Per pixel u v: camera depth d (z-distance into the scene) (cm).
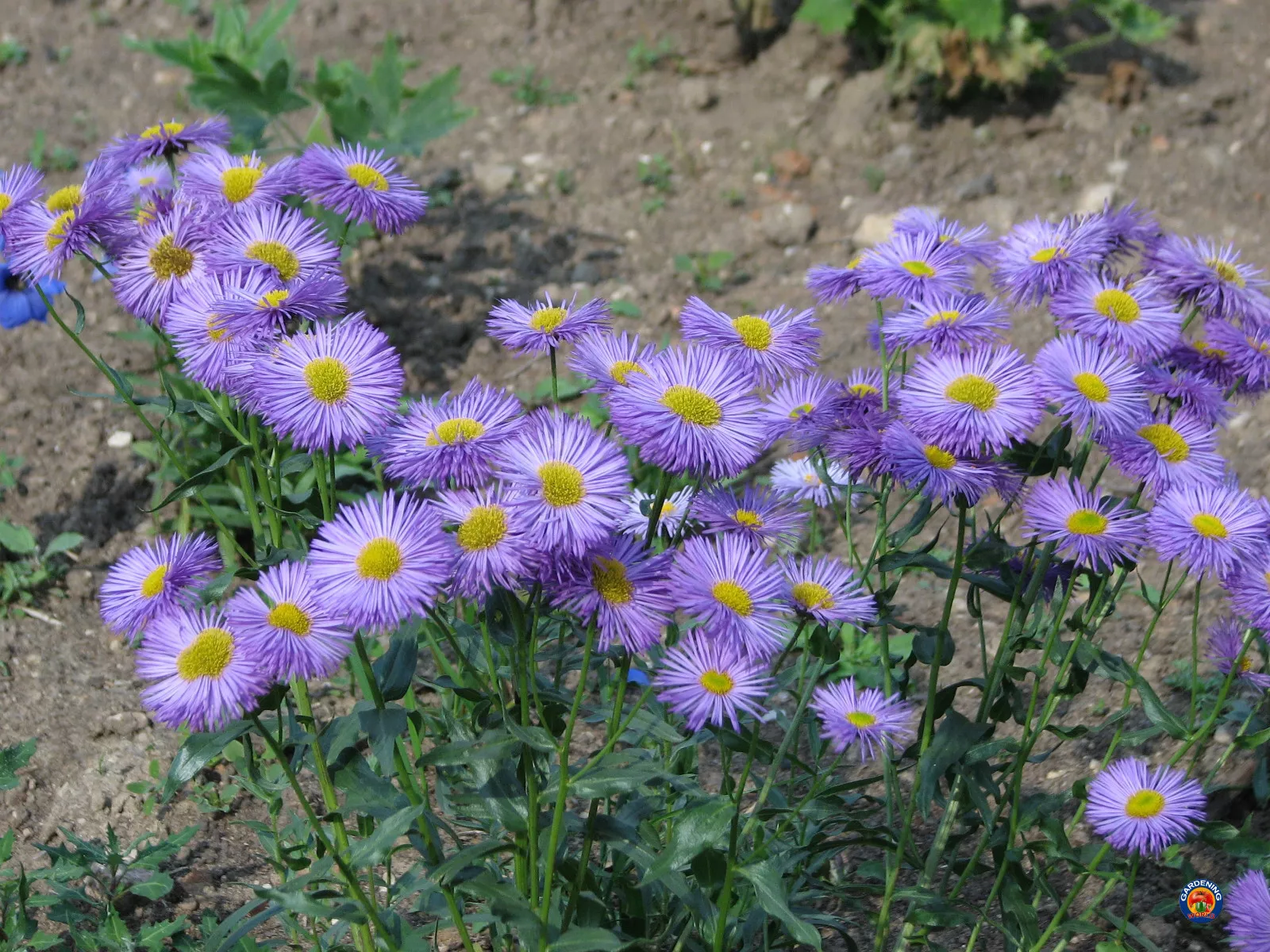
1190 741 88
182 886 99
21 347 140
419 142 155
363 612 74
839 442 84
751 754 81
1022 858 93
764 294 150
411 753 95
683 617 91
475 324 147
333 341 79
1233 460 125
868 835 89
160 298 87
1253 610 82
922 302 85
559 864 82
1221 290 88
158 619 79
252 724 80
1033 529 83
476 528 75
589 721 88
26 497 125
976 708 109
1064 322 85
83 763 106
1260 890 87
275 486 89
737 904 86
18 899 94
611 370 81
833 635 85
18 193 90
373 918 80
